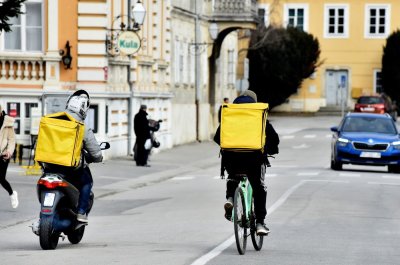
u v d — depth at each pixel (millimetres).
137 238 36125
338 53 194375
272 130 32000
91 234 37906
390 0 193250
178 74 110188
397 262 29734
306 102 193875
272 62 171125
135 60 88938
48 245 32250
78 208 33125
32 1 80000
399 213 46188
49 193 32188
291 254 31250
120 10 85688
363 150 75000
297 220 42219
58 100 68875
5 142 44781
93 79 80188
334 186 61000
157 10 98812
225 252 31516
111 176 69375
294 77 175375
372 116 78125
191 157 93312
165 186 63969
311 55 178000
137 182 65750
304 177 69000
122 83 86500
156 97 97312
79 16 80062
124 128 87250
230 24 124188
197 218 43281
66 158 32188
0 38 80000
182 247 32938
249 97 32562
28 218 44406
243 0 123750
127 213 46906
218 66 130500
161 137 100062
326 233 37656
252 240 31953
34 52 80000
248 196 32000
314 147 113688
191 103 116625
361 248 33219
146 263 28500
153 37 98188
